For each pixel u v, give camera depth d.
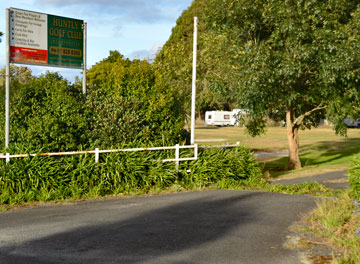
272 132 51.44
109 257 5.71
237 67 20.36
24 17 11.99
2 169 10.52
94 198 10.84
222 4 20.33
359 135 48.28
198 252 5.98
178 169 13.29
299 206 9.66
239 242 6.52
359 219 7.78
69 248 6.14
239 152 14.83
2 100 12.50
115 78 14.12
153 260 5.60
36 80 12.89
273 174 20.19
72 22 12.98
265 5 19.20
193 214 8.73
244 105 20.30
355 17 19.00
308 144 37.34
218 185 13.41
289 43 18.89
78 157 11.72
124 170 12.02
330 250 6.09
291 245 6.34
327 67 18.38
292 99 20.28
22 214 8.77
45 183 10.86
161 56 24.19
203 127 66.44
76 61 13.15
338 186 14.35
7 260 5.56
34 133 11.86
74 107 12.54
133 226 7.58
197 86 23.20
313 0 18.38
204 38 22.06
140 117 13.98
